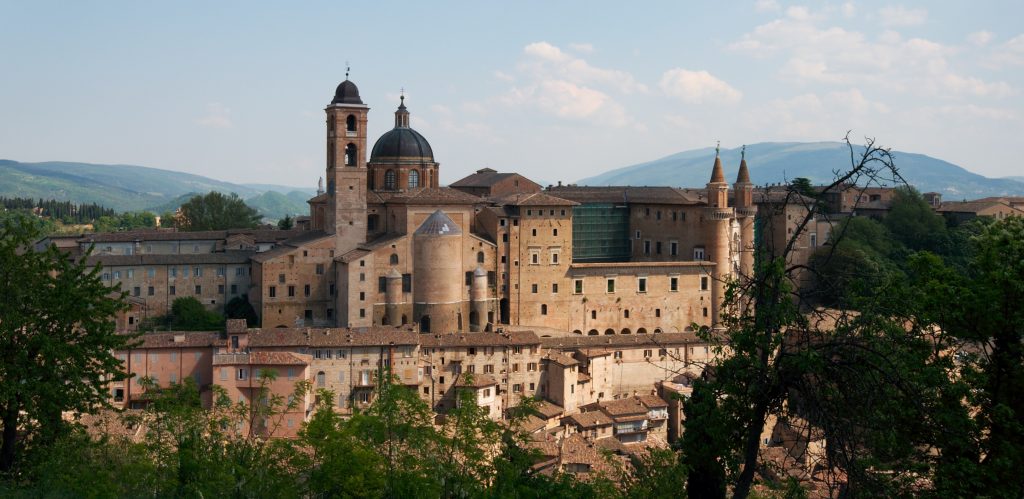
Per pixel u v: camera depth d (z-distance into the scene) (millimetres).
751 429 57312
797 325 56094
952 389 62969
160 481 76938
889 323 57812
